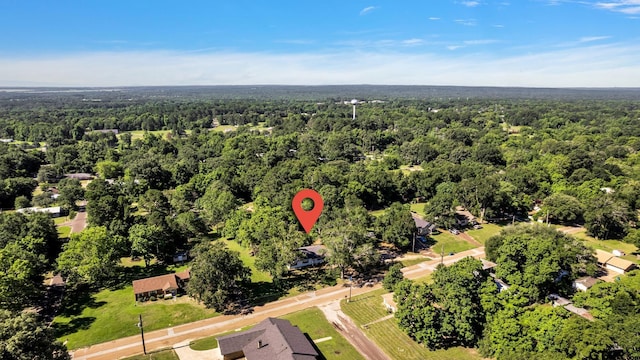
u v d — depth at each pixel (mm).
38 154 187375
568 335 50188
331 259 82000
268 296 76688
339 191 125250
